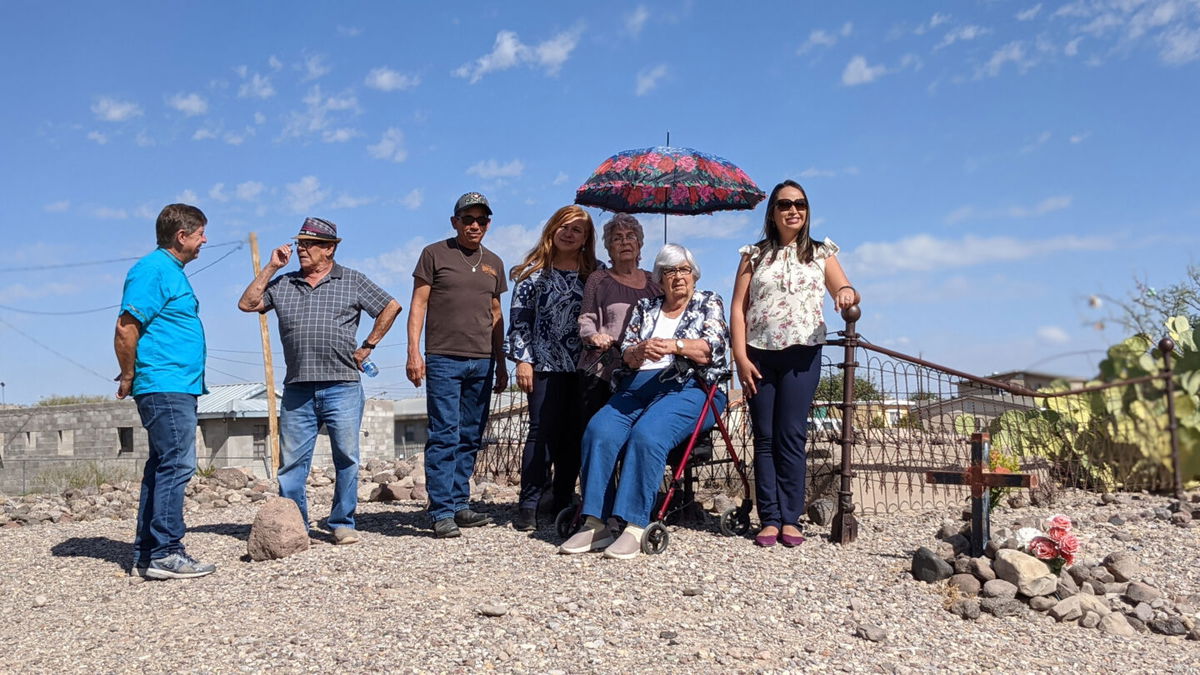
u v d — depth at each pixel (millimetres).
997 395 6320
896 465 6180
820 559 5191
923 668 3826
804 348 5414
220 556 5840
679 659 3775
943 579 4855
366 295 6043
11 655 4215
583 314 5906
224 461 28812
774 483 5527
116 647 4199
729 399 7117
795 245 5426
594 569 4953
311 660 3822
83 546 6582
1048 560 4918
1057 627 4422
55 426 30469
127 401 29047
